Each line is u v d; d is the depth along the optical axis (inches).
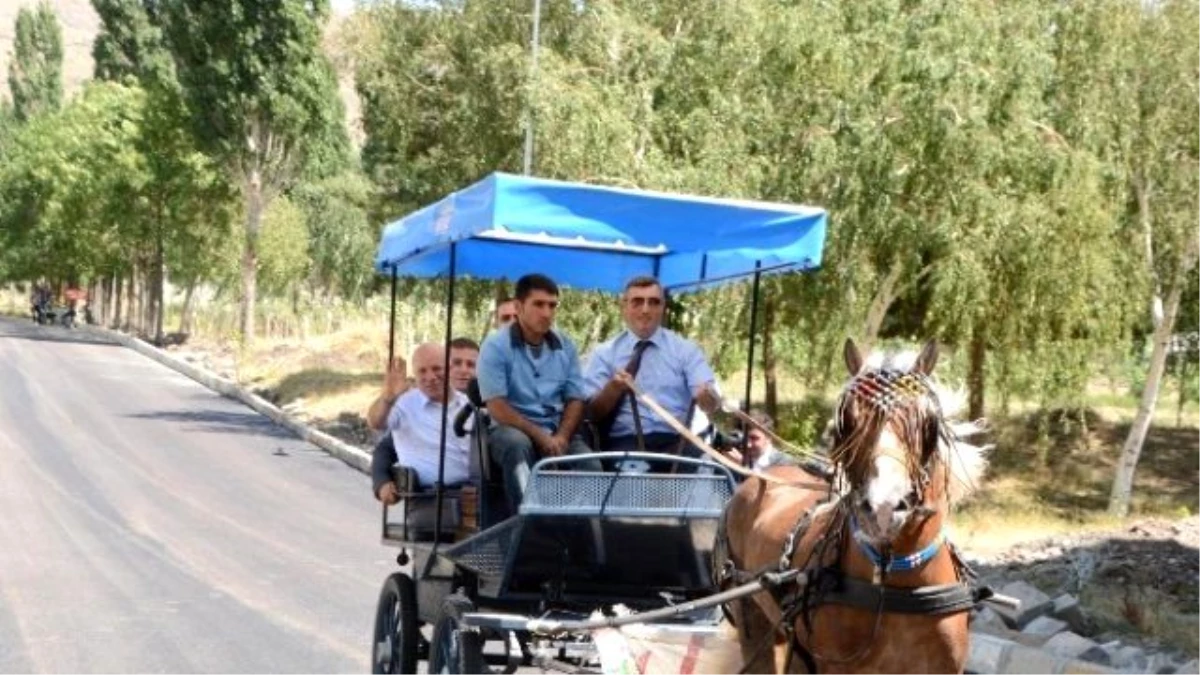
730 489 355.6
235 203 2645.2
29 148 3750.0
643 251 448.1
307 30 2294.5
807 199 1028.5
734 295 1053.2
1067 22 1063.6
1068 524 933.8
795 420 1211.2
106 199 2815.0
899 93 986.1
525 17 1294.3
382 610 424.8
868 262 1029.8
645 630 322.7
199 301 3449.8
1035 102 997.8
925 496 256.5
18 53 4704.7
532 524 347.6
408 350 1760.6
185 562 660.1
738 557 319.9
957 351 1019.3
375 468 431.5
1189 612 530.3
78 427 1282.0
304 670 457.4
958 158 973.8
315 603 572.1
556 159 1114.7
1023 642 457.1
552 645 355.3
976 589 267.9
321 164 2422.5
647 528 352.2
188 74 2301.9
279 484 971.9
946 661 260.4
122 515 802.2
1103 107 1052.5
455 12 1360.7
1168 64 1106.1
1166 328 1162.0
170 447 1167.6
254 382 1786.4
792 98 1061.1
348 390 1556.3
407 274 480.7
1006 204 972.6
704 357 389.7
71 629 511.8
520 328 379.2
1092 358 1077.1
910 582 258.8
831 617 266.5
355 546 724.7
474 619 332.5
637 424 374.3
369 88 1440.7
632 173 1109.1
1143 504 1141.7
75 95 3641.7
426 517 405.4
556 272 460.4
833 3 1047.0
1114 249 1053.2
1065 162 983.0
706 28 1165.7
